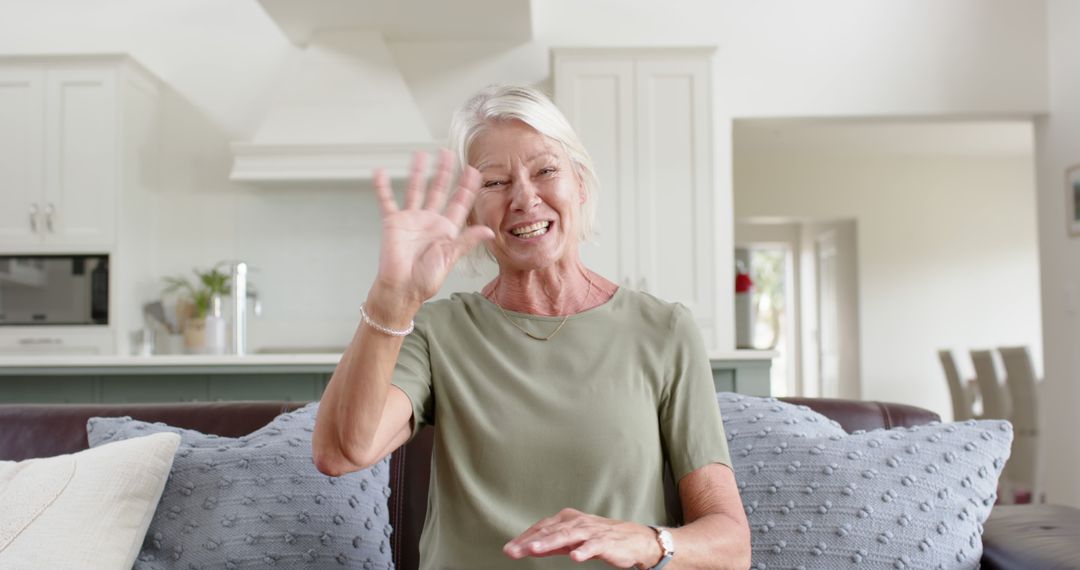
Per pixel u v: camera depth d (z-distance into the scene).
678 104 4.64
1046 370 5.14
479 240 1.02
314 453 1.08
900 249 8.46
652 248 4.61
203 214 5.08
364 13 4.61
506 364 1.27
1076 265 4.84
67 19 5.15
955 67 5.08
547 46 5.09
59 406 1.77
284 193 5.09
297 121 4.71
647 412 1.27
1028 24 5.09
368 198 5.07
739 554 1.15
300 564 1.45
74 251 4.57
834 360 9.23
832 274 9.27
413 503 1.66
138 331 4.78
